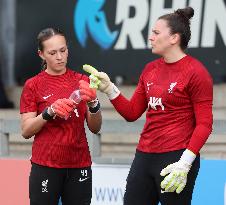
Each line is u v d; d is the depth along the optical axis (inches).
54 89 589.0
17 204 757.3
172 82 540.1
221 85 1084.5
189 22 552.4
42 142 586.2
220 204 685.9
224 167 685.3
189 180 545.0
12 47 1188.5
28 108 591.5
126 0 1114.1
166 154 540.1
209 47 1079.6
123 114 570.6
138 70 1117.1
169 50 546.9
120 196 714.2
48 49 579.2
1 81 1198.3
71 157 587.2
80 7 1139.9
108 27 1127.6
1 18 1187.9
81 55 1143.6
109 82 560.1
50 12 1159.6
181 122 541.0
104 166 721.0
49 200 589.3
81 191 594.9
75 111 582.6
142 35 1110.4
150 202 557.9
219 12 1072.2
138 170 555.2
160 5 1096.2
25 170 751.7
